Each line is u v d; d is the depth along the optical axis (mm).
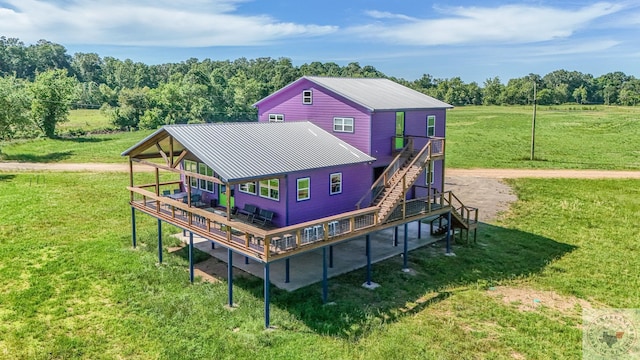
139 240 23406
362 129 22016
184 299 16688
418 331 14609
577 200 32781
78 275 18828
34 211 28359
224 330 14594
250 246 15594
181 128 18734
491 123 84250
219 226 17969
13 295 16906
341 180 20422
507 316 15797
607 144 59312
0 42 159000
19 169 42406
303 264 20375
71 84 67812
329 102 23469
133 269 19484
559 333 14711
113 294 17109
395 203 19391
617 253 22453
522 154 52688
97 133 71125
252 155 18141
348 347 13617
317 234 16469
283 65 154875
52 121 63281
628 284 18781
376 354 13219
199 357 13109
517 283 18844
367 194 20359
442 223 26188
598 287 18500
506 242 23953
